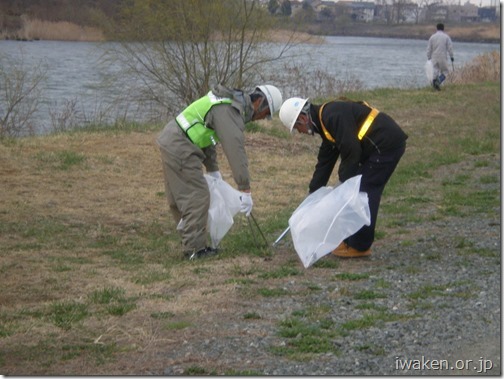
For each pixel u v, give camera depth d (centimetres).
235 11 1917
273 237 966
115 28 1981
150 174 1277
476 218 1064
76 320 684
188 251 886
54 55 3309
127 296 747
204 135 856
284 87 2072
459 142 1628
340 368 586
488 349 621
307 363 595
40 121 1847
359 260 866
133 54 1961
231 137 840
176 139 860
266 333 654
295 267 841
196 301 731
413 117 1928
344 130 806
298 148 1555
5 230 975
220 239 893
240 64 1942
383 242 942
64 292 764
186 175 863
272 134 1644
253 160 1432
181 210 877
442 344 632
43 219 1028
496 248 909
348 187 812
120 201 1130
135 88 1975
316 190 853
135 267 848
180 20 1914
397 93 2292
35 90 2108
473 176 1351
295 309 712
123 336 650
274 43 1998
